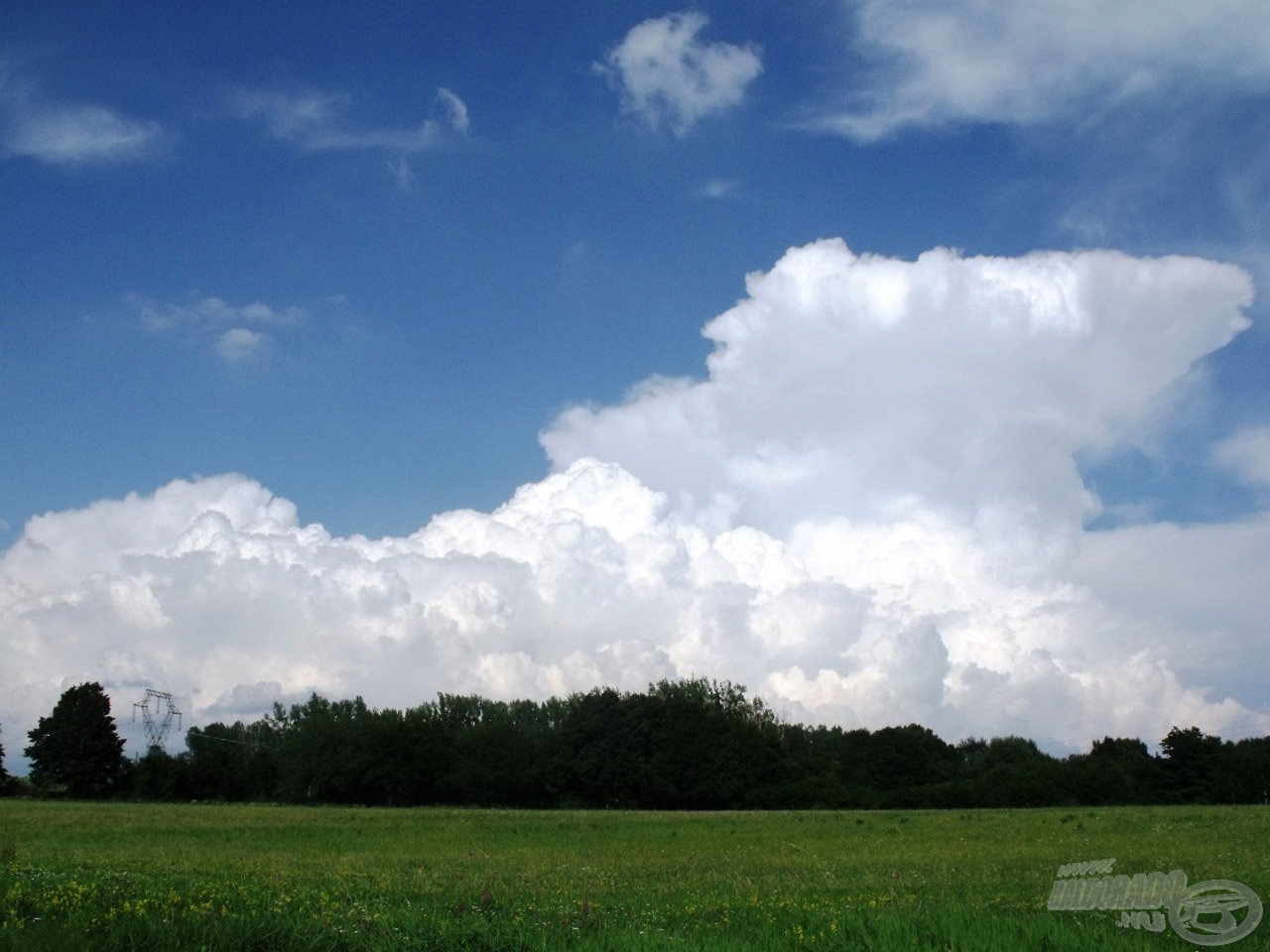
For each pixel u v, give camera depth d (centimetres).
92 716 12900
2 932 1484
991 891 2667
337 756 12281
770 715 14175
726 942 1692
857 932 1808
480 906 2086
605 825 6900
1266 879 2645
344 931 1652
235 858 4106
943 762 14812
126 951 1478
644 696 12925
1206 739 12225
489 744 12744
